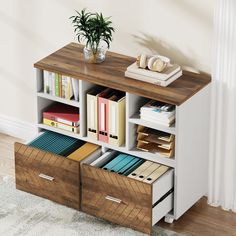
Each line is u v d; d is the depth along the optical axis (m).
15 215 5.98
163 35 5.97
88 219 5.95
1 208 6.04
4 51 6.74
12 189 6.25
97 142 6.02
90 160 5.98
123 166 5.84
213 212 6.06
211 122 5.91
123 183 5.69
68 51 6.17
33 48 6.60
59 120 6.15
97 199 5.88
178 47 5.95
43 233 5.80
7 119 6.99
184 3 5.80
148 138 5.85
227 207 6.06
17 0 6.48
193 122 5.76
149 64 5.74
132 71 5.79
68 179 5.95
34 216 5.97
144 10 5.97
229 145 5.89
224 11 5.60
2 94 6.93
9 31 6.64
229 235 5.83
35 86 6.26
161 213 5.80
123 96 5.93
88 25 5.89
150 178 5.69
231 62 5.69
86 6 6.20
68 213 6.00
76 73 5.88
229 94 5.77
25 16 6.51
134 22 6.05
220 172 6.02
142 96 5.84
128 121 5.81
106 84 5.77
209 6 5.71
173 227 5.89
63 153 6.01
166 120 5.66
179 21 5.86
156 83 5.73
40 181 6.09
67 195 6.01
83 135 6.09
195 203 6.15
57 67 5.96
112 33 6.17
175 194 5.82
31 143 6.12
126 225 5.82
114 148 5.95
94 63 6.00
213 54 5.75
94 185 5.84
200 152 5.95
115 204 5.80
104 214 5.89
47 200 6.14
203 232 5.86
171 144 5.75
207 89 5.82
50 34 6.46
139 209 5.70
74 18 6.27
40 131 6.29
